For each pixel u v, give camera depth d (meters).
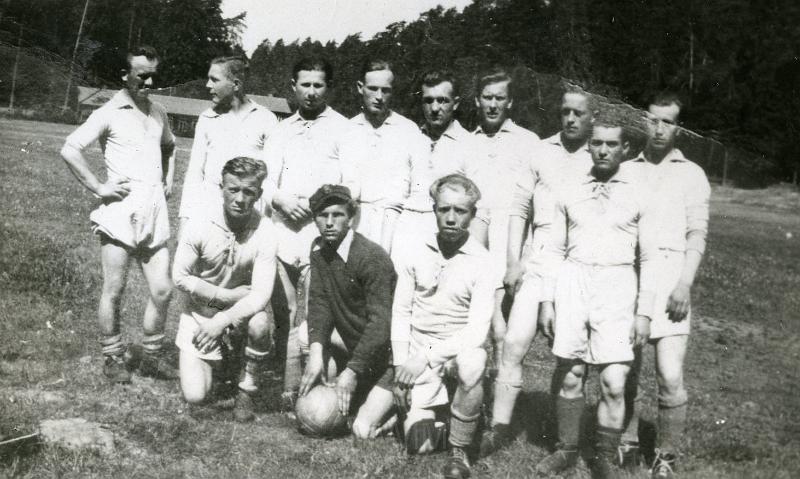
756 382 3.29
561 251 3.15
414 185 3.75
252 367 3.59
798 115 10.25
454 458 3.05
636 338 2.89
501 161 3.57
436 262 3.29
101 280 5.36
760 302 3.44
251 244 3.64
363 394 3.62
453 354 3.22
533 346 4.63
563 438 3.07
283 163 4.05
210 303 3.68
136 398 3.72
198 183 4.20
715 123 9.70
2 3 26.11
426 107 3.74
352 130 3.92
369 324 3.35
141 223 3.97
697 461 2.95
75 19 26.92
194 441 3.27
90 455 3.04
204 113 4.27
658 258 2.92
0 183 7.94
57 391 3.71
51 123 12.07
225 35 27.81
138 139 4.03
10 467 2.89
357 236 3.41
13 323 4.50
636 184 2.95
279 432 3.45
